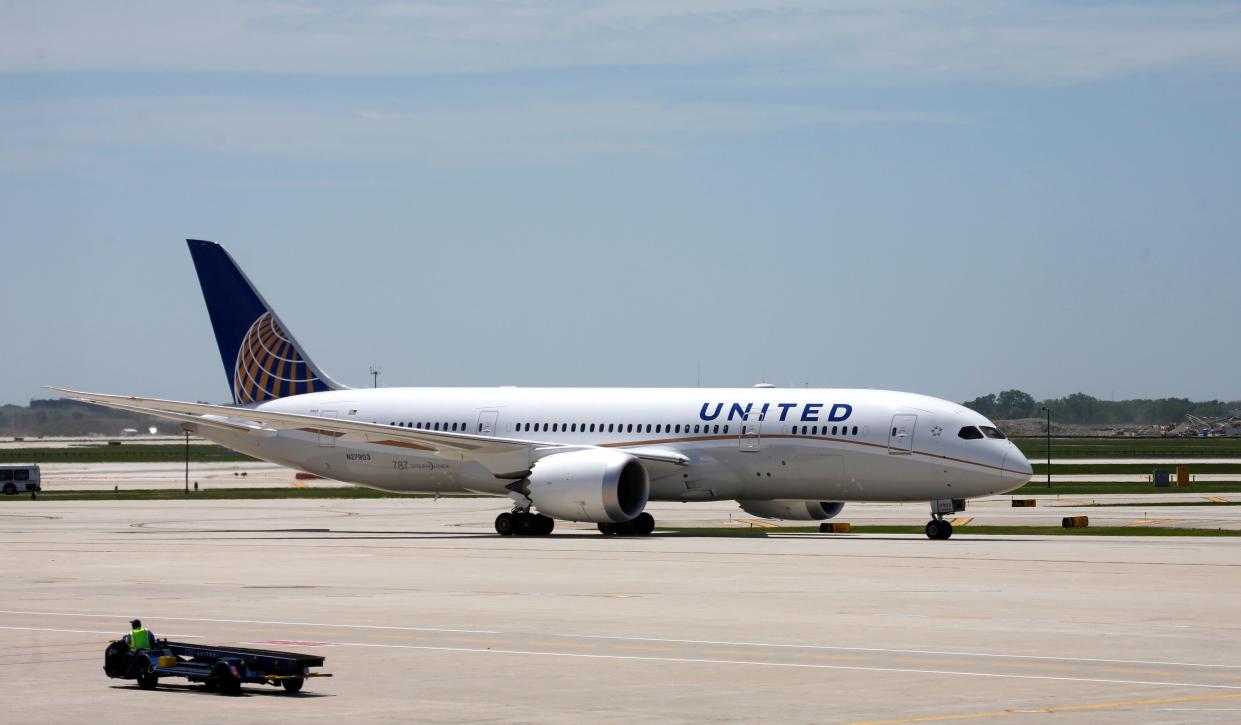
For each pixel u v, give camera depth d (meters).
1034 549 137.12
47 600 93.19
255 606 89.69
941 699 57.81
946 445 153.38
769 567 117.31
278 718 53.81
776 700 57.66
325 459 185.62
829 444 158.00
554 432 173.12
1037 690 59.84
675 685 61.03
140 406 171.00
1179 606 89.44
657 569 115.81
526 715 54.50
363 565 120.44
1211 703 56.94
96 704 56.78
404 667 65.62
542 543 148.12
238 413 167.25
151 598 94.38
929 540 153.12
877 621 82.12
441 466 178.62
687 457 164.50
